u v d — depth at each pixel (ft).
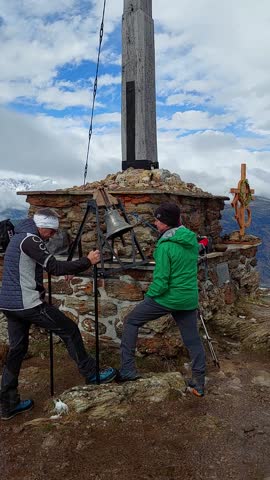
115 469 10.77
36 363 17.79
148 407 13.73
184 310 14.62
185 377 16.35
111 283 18.24
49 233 13.61
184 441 12.00
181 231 14.30
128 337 15.03
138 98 23.31
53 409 13.47
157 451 11.51
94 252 13.99
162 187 19.84
